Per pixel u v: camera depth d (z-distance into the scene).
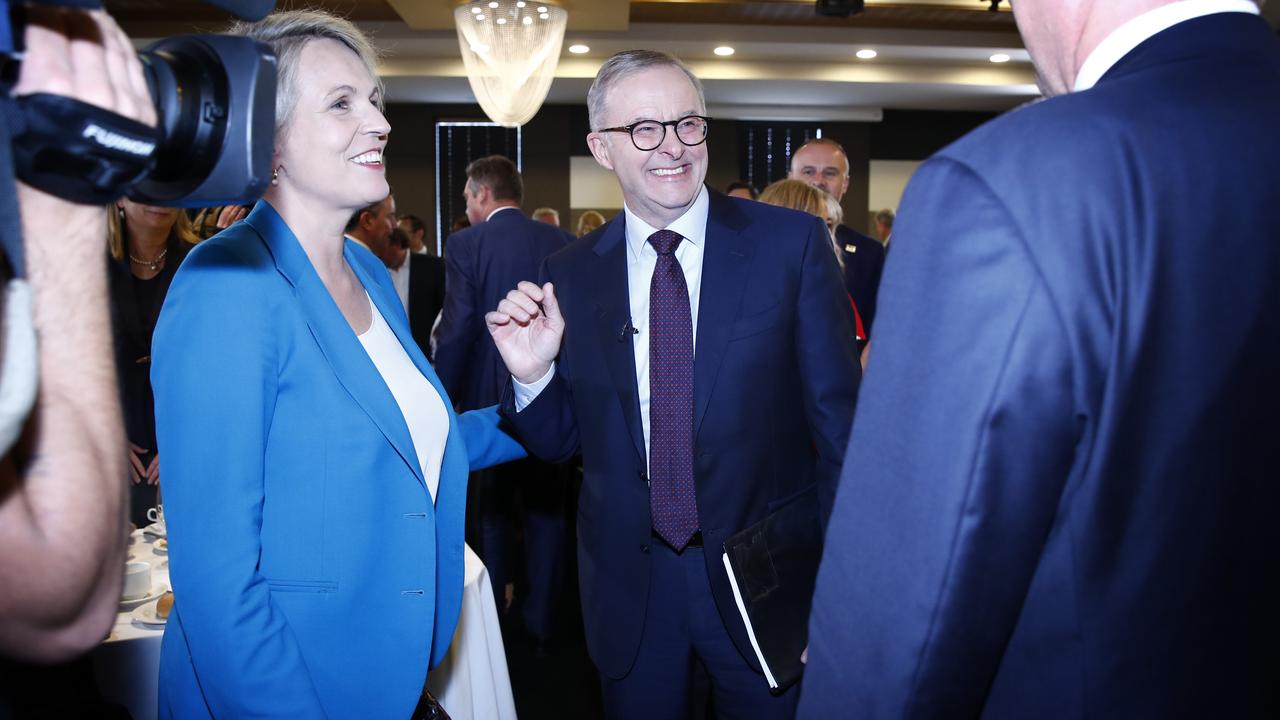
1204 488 0.55
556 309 1.51
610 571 1.51
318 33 1.15
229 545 0.99
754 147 10.53
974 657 0.58
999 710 0.61
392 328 1.33
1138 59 0.62
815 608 0.67
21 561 0.54
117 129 0.51
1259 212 0.55
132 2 6.49
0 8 0.45
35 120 0.48
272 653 0.99
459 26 5.35
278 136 1.12
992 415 0.55
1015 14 0.71
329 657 1.08
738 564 1.38
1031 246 0.54
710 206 1.55
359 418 1.11
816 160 3.58
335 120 1.13
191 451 1.00
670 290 1.48
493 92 5.46
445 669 1.57
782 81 8.73
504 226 3.21
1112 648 0.56
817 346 1.46
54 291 0.57
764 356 1.45
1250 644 0.57
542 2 5.25
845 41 7.70
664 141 1.46
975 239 0.56
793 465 1.50
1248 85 0.58
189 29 6.96
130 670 1.48
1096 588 0.56
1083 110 0.58
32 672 1.15
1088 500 0.55
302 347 1.09
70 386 0.58
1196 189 0.54
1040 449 0.54
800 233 1.51
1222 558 0.56
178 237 2.32
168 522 1.01
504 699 1.73
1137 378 0.53
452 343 3.16
